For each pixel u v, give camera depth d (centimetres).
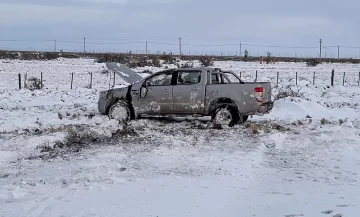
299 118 1608
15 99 2139
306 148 1104
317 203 672
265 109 1392
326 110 1789
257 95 1376
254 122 1504
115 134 1261
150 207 664
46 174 851
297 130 1344
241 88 1384
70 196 716
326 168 912
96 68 4703
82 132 1225
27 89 2594
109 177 828
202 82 1411
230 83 1405
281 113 1725
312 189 762
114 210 648
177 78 1439
